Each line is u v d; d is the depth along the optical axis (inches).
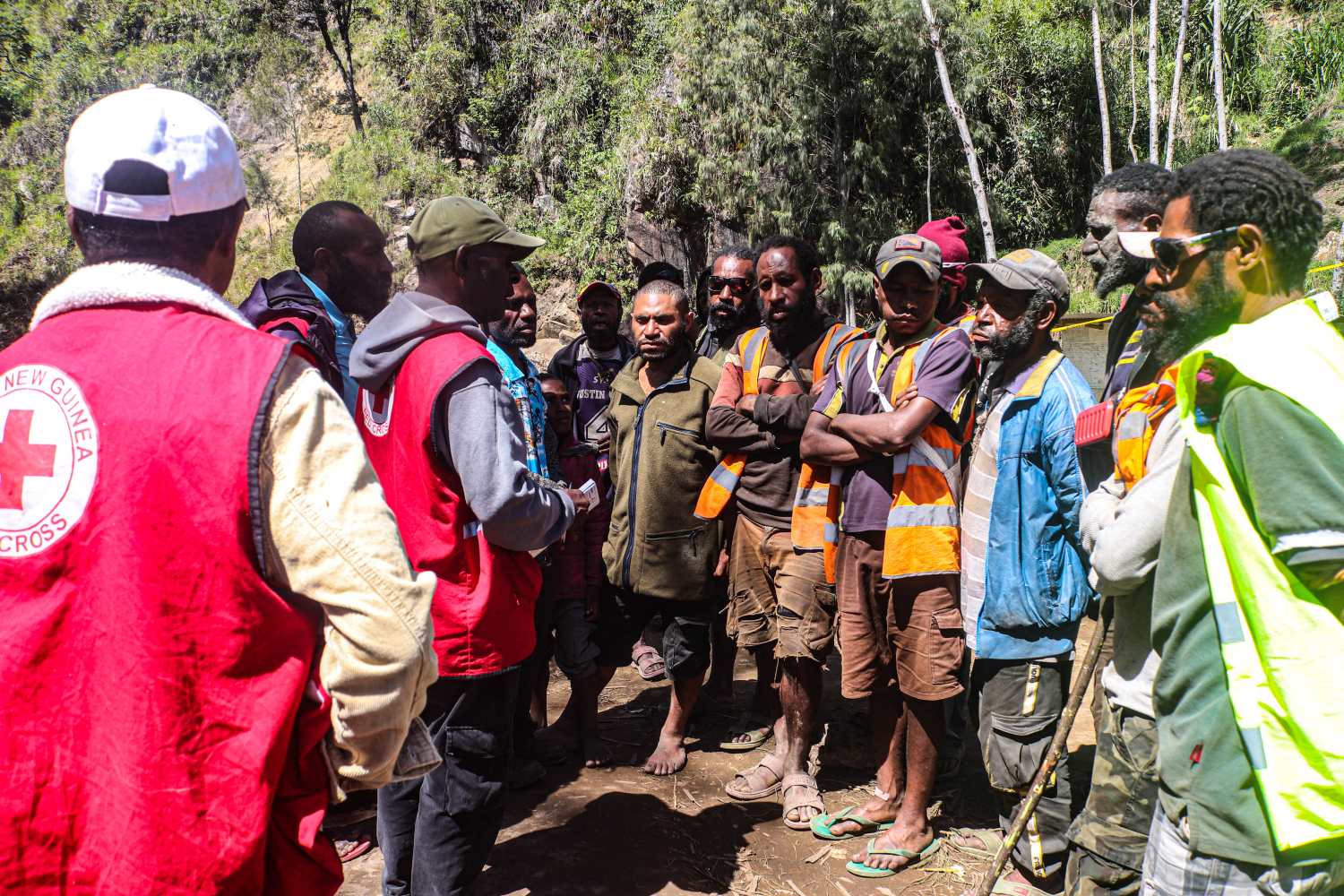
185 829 51.8
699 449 154.7
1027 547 116.4
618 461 162.2
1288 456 62.5
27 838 51.0
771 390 149.7
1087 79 684.7
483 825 103.2
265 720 53.6
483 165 887.1
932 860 130.6
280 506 53.9
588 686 160.4
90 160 56.1
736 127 619.5
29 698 51.4
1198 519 68.8
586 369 187.3
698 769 159.3
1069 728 99.7
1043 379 117.4
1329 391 63.2
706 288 197.5
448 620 98.5
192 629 52.0
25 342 55.2
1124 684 91.9
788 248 146.4
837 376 136.7
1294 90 619.5
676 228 690.8
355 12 1081.4
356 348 104.9
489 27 886.4
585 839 137.3
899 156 625.3
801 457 139.9
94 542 51.7
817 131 610.9
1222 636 66.7
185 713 52.0
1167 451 79.6
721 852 133.6
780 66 597.6
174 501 51.9
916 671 127.1
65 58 1264.8
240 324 58.0
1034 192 683.4
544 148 816.3
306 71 1122.0
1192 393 68.5
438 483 97.7
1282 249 69.5
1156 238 74.6
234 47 1157.7
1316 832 63.1
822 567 139.4
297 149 1010.1
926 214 638.5
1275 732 64.4
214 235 59.3
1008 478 118.0
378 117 948.6
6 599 52.3
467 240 104.6
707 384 157.5
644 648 188.4
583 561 160.2
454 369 95.2
